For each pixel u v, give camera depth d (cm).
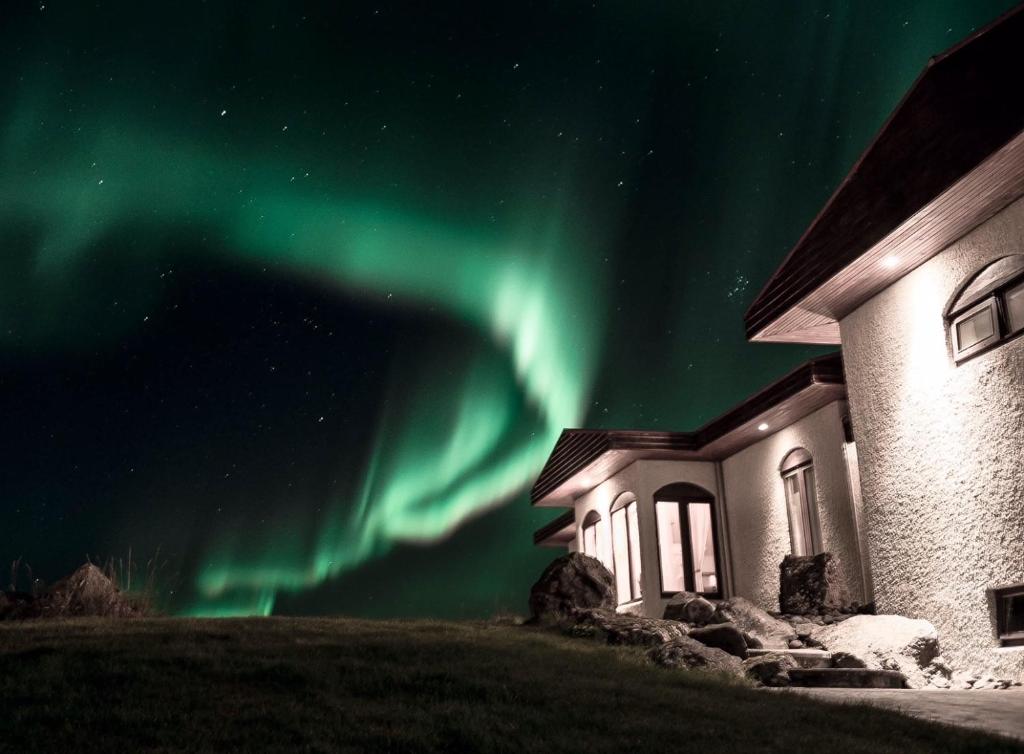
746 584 1655
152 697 625
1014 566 938
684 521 1745
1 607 1231
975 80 921
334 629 995
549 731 548
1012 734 570
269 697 624
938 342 1072
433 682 670
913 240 1054
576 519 2184
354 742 524
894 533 1129
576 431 1959
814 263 1198
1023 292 958
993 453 977
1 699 623
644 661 874
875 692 797
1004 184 942
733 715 605
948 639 1025
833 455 1412
